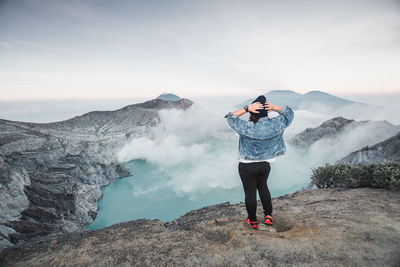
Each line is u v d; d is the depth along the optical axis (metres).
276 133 2.90
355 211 3.58
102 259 2.73
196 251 2.73
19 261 2.86
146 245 3.02
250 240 2.87
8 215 23.58
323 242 2.64
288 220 3.68
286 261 2.35
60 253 2.97
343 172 5.62
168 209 53.88
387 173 4.96
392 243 2.49
